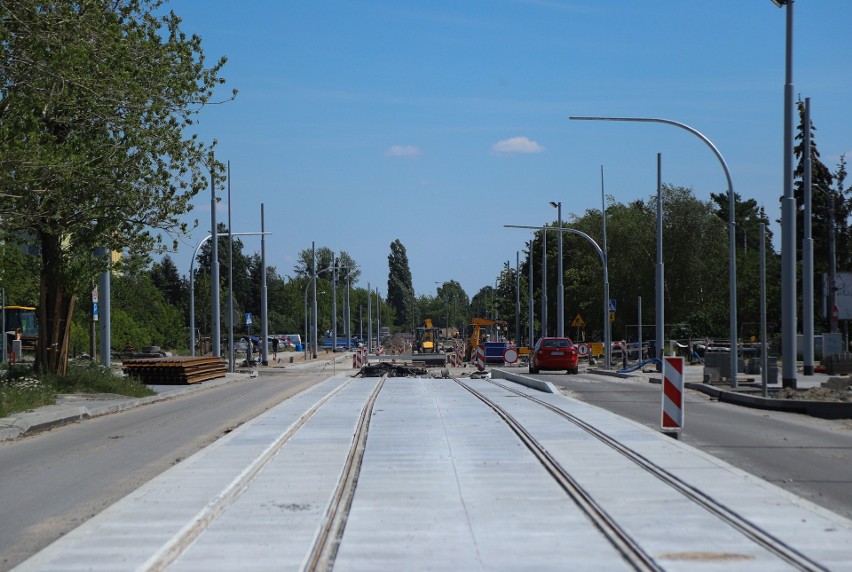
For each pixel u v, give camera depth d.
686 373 39.97
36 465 13.80
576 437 15.63
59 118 23.88
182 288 121.94
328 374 47.16
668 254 70.19
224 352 75.94
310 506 9.84
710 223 70.50
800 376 31.80
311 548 7.94
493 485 11.08
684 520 8.90
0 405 19.70
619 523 8.78
